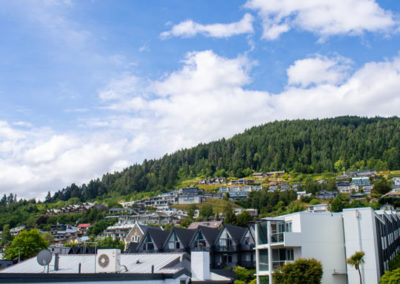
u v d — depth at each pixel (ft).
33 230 298.35
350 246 171.73
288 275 157.28
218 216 633.20
